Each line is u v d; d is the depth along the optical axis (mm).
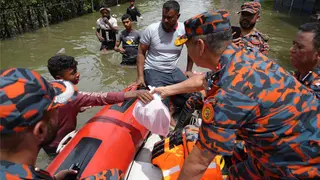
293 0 13789
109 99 2100
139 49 3209
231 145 1153
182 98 2955
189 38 1282
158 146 2164
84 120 3424
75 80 2504
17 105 792
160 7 13289
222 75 1184
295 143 1195
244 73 1144
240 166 1699
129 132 2154
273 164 1315
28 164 885
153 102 2068
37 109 838
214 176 1851
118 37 5387
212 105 1134
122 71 5055
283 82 1168
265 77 1144
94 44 6770
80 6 10938
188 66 3479
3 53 6094
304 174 1258
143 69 3227
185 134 2119
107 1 13102
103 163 1823
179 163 1969
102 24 6078
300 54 1709
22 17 8109
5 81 815
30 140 858
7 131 792
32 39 7301
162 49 3061
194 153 1262
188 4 14719
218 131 1134
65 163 1792
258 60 1207
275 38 7867
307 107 1187
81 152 1865
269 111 1148
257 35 2721
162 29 3033
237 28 2760
